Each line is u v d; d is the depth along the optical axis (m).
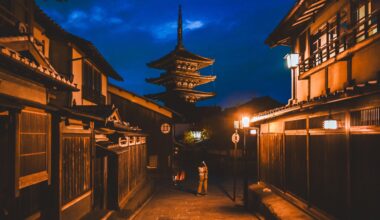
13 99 7.23
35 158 8.56
